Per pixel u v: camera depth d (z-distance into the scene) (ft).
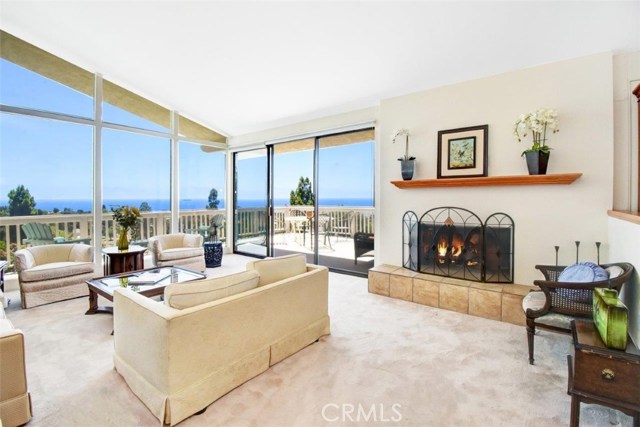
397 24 8.35
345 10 8.10
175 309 5.17
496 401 5.50
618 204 8.64
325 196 15.87
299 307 7.25
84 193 13.51
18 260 9.89
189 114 17.29
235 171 20.39
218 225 19.98
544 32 8.13
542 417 5.10
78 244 11.84
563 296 6.56
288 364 6.68
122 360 6.05
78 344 7.61
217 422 4.98
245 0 8.21
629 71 8.50
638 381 4.13
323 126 15.34
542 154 8.97
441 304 10.14
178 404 4.88
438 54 9.50
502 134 10.14
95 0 8.89
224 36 9.88
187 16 9.11
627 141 8.55
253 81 12.69
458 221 11.03
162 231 16.75
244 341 5.96
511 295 8.93
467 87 10.78
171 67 12.22
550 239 9.45
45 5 9.36
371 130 14.15
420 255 11.68
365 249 14.56
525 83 9.73
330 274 14.71
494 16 7.71
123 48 11.22
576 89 8.95
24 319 9.14
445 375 6.30
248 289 6.33
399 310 9.98
